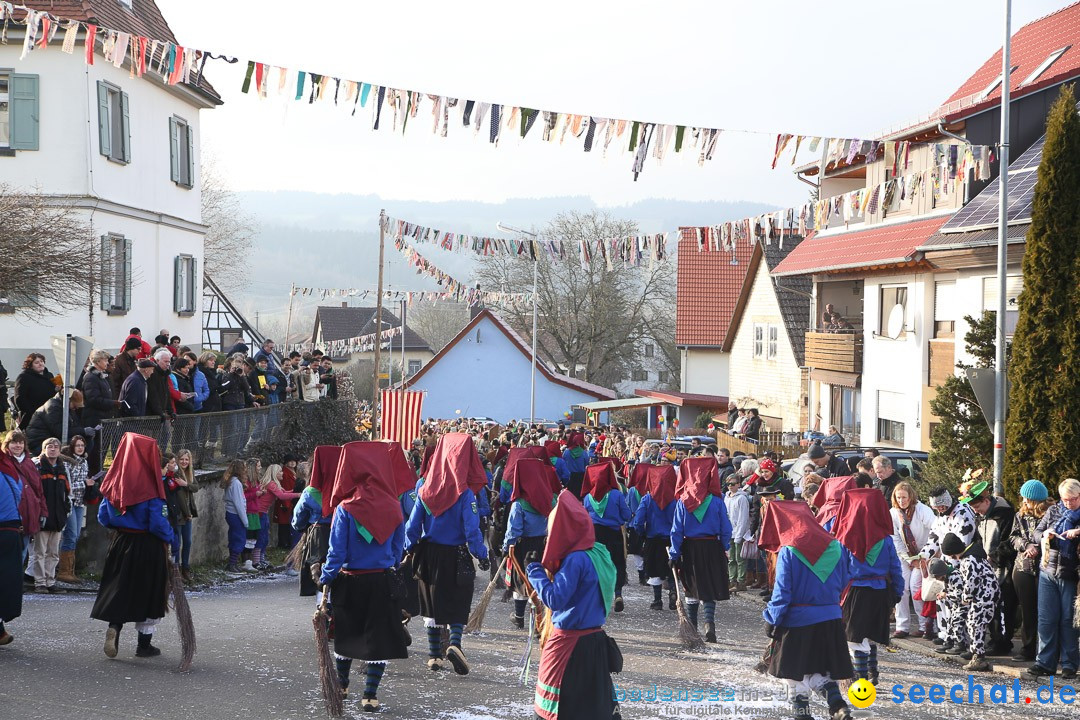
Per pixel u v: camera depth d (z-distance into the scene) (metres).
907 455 19.00
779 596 7.74
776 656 7.80
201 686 8.66
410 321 98.19
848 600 9.30
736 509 16.27
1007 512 11.38
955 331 25.38
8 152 23.47
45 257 18.92
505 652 10.85
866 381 30.08
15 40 23.41
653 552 14.34
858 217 31.56
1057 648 10.20
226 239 60.78
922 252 24.92
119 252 25.55
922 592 11.58
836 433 26.78
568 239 62.97
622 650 11.23
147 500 9.35
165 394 16.73
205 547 18.05
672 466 14.45
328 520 10.26
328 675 7.96
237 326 46.41
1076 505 10.09
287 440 23.05
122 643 10.24
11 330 23.30
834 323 32.88
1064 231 13.08
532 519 12.30
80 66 23.62
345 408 26.59
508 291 63.41
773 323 41.47
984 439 16.83
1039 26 30.33
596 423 53.88
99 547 15.00
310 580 10.26
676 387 75.44
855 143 13.80
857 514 9.31
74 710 7.74
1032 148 24.52
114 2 26.78
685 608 11.90
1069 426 12.89
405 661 10.16
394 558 8.28
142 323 27.33
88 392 14.81
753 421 30.62
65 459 13.83
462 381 62.44
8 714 7.55
